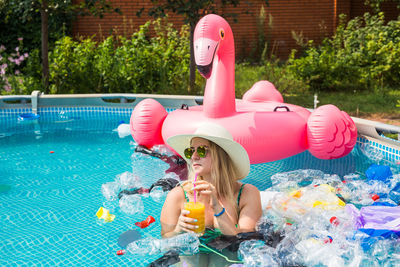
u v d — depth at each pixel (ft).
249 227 9.68
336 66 32.65
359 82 33.86
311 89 33.78
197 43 15.25
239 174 9.99
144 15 43.47
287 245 9.32
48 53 32.40
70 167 16.71
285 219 10.78
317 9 48.62
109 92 30.86
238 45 47.93
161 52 32.24
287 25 48.52
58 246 10.61
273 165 16.98
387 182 13.88
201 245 9.37
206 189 9.16
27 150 19.07
